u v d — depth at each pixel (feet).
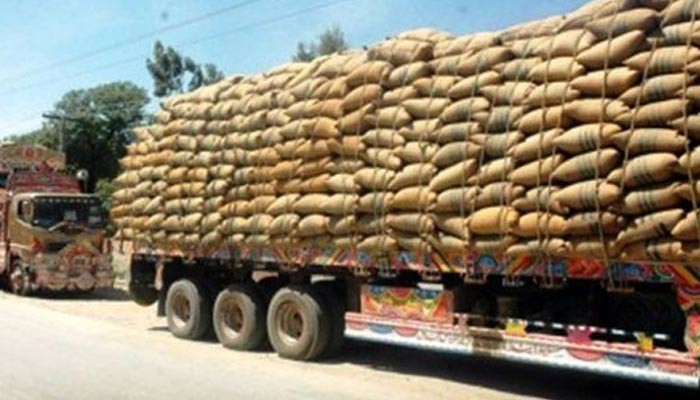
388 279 31.37
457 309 28.60
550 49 24.81
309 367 32.42
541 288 26.37
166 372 30.37
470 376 30.58
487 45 27.07
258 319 36.29
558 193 23.56
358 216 30.37
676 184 21.03
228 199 36.19
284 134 33.40
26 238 61.67
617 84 22.43
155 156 40.40
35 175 67.41
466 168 26.21
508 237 25.07
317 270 33.55
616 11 23.41
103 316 49.55
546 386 28.86
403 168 28.66
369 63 30.60
